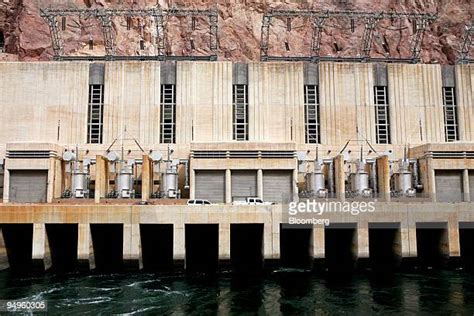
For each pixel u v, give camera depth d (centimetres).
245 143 5150
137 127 5625
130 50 7312
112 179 5250
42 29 7331
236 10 7931
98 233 4247
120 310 2880
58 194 5109
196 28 7738
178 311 2859
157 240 4525
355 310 2872
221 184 5125
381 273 3994
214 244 4584
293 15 6344
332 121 5762
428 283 3591
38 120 5575
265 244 4003
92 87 5716
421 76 5928
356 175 5103
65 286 3503
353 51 7788
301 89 5806
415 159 5400
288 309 2898
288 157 5172
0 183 5147
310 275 3922
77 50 7225
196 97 5738
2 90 5597
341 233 4503
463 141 5559
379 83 5903
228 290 3375
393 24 8100
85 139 5584
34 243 3981
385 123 5844
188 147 5497
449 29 8125
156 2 7731
